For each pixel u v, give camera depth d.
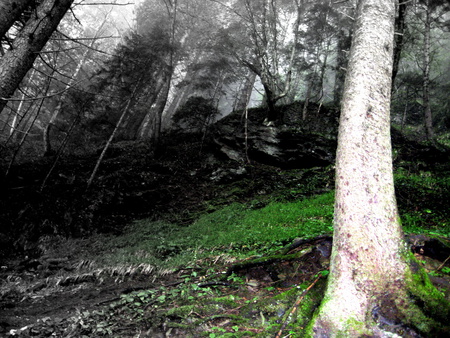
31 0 5.16
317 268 3.87
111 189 10.62
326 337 2.38
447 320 2.27
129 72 12.95
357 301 2.54
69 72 17.62
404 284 2.58
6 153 12.60
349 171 3.03
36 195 9.04
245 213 8.90
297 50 20.22
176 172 13.14
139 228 8.94
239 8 17.78
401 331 2.30
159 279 5.12
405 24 11.21
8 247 7.18
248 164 13.17
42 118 18.72
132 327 3.28
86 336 3.12
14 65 4.76
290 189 10.77
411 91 19.70
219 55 17.84
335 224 3.04
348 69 3.60
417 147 12.98
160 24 16.59
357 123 3.16
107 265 5.91
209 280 4.43
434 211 6.46
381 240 2.75
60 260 6.52
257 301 3.48
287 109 17.41
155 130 14.78
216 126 16.66
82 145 16.58
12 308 4.07
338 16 17.89
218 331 2.99
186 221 9.58
